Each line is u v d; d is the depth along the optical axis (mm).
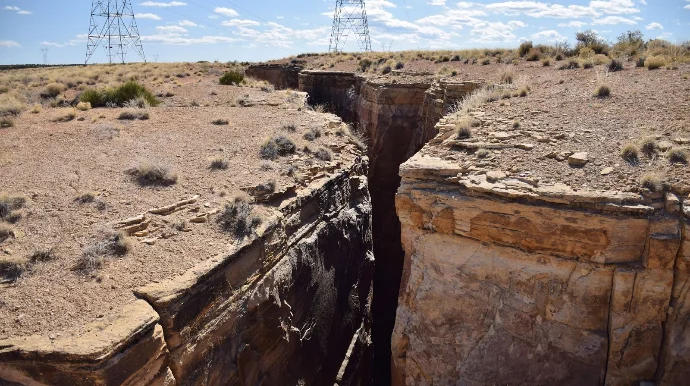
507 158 9695
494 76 27500
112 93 26812
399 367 10102
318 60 62469
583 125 11461
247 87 36625
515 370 8727
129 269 9562
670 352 7559
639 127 10789
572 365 8320
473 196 8703
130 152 16234
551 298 8344
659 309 7680
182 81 41000
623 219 7625
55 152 15969
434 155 10391
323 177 16312
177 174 14195
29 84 34938
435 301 9328
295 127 20812
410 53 54250
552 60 30500
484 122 12570
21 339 7543
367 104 34844
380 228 29516
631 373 7910
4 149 16203
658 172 8281
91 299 8586
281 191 13773
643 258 7684
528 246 8367
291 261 13141
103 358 7254
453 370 9258
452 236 9070
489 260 8781
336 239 16484
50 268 9398
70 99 29594
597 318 8125
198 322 9383
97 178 13648
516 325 8664
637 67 20438
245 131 19906
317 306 14984
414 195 9250
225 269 10328
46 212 11453
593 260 7938
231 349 10492
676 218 7484
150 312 8359
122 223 11008
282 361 12797
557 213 7977
